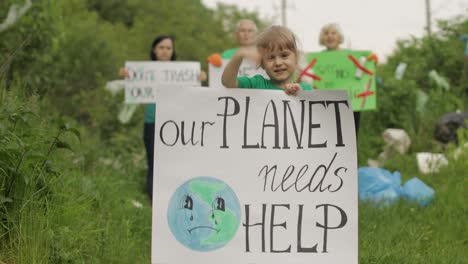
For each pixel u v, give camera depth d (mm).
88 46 15898
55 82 11375
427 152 12266
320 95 5160
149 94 10781
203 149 5117
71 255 5828
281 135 5145
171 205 5062
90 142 10312
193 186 5086
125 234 6691
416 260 6543
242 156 5121
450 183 9070
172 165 5098
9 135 6023
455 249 6984
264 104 5160
